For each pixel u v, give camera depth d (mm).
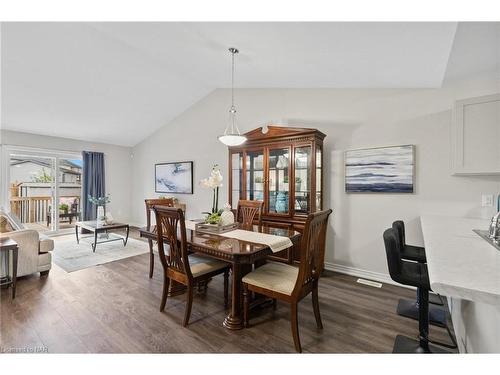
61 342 1853
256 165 3699
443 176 2693
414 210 2861
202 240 2230
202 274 2189
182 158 5426
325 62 2494
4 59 3191
